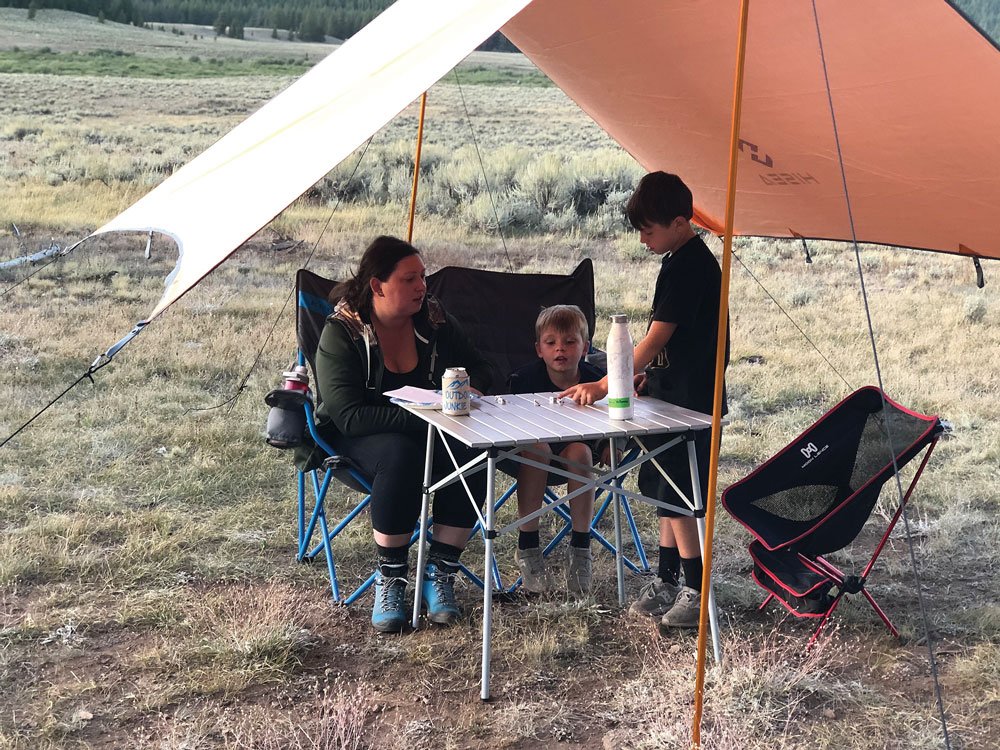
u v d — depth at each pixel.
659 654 3.36
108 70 46.25
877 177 4.26
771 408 6.66
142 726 2.95
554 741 2.89
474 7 3.32
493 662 3.33
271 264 12.52
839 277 12.40
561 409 3.42
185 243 3.05
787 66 3.85
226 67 51.09
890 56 3.50
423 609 3.70
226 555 4.18
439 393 3.56
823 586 3.45
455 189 17.91
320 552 4.23
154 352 7.81
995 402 6.67
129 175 20.22
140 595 3.81
